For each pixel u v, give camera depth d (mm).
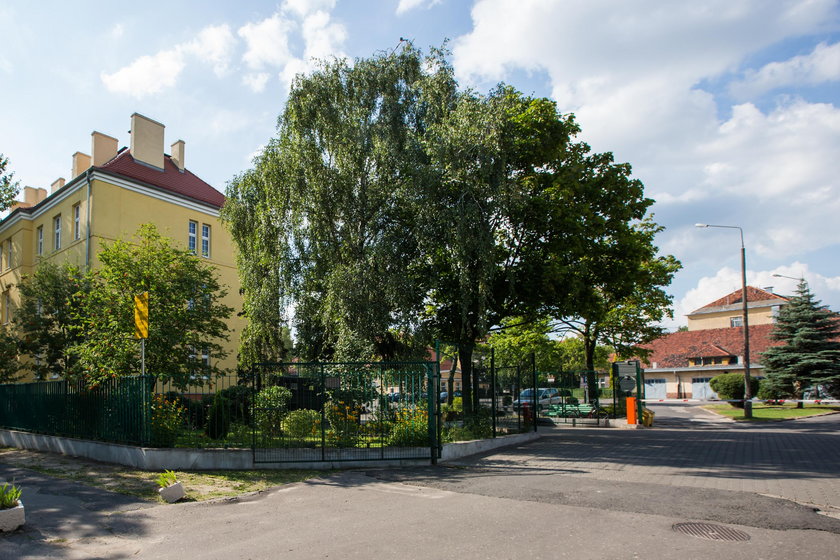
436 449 12039
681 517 7039
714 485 9344
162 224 27609
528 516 7203
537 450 14625
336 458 11430
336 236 17797
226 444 11648
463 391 18234
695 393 55125
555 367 39438
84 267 22016
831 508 7590
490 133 16547
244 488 9430
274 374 12406
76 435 13625
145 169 28672
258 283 18812
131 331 14266
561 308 20281
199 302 16188
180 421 11867
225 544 6258
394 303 16812
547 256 19953
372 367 12203
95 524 7176
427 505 8008
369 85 18203
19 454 14055
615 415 25594
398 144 17609
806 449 14414
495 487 9281
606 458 12953
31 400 15703
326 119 17703
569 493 8680
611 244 21422
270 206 18516
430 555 5664
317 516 7496
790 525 6609
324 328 18250
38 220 30125
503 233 19359
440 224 16594
